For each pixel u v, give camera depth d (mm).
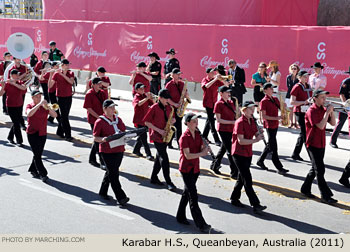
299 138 12086
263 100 10805
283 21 19000
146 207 8945
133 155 12422
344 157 12508
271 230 7906
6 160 11820
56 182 10273
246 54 18641
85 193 9641
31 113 9953
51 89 14984
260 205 8555
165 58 21125
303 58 17250
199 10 20859
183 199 8039
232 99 12070
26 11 32875
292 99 11680
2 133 14617
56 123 16172
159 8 22250
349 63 16188
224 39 19203
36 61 22312
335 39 16438
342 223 8281
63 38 25125
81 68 24516
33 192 9633
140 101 11461
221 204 9133
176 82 12586
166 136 9758
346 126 15844
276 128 10930
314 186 10297
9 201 9109
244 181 8625
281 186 10188
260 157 11336
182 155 7816
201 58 19984
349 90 13125
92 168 11320
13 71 12836
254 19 19281
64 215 8469
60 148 13008
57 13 26094
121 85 23047
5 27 27609
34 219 8258
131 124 16016
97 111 11484
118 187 8867
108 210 8758
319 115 9117
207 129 13469
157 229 7906
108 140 8430
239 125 8484
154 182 10266
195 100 20344
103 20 24375
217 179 10617
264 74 15844
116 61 23031
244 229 7941
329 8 19000
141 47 21969
